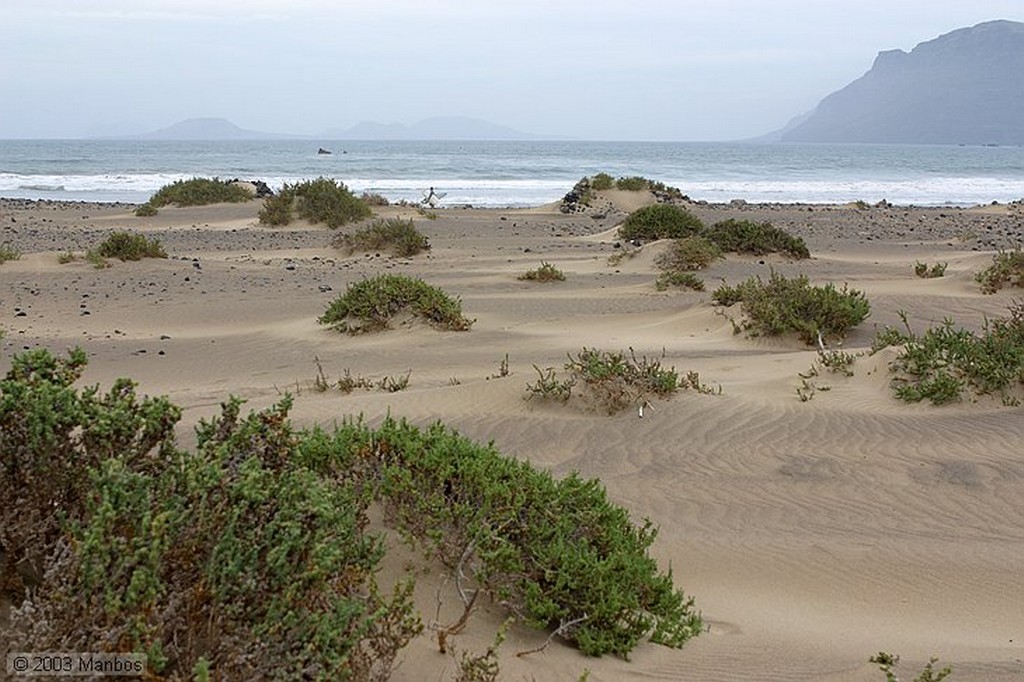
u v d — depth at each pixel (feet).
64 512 12.86
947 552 24.36
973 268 74.54
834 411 35.50
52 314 59.77
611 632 16.12
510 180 234.99
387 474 18.51
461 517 17.75
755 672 16.26
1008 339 38.47
